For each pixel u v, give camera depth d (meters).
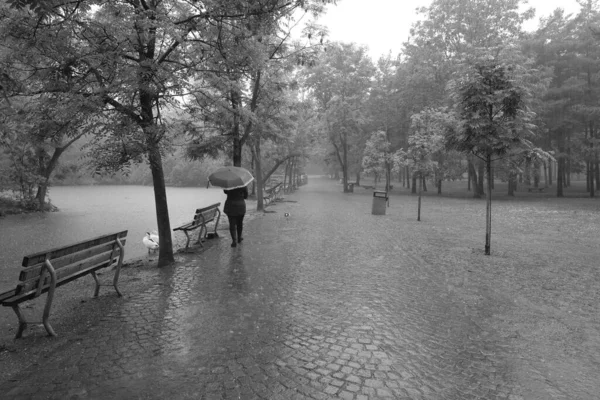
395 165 18.02
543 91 27.22
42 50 5.97
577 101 29.45
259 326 4.90
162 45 8.27
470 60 9.44
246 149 20.89
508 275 7.48
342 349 4.23
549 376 3.69
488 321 5.10
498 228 14.03
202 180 57.75
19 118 6.91
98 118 6.75
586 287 6.67
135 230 15.92
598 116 27.95
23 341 4.56
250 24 7.97
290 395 3.30
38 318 5.47
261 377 3.62
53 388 3.46
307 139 26.83
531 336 4.63
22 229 16.92
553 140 32.09
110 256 6.27
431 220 16.52
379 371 3.74
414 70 35.03
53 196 39.72
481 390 3.42
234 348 4.26
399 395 3.31
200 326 4.91
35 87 6.78
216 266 8.30
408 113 36.44
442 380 3.59
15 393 3.38
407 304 5.77
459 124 9.55
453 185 56.56
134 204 29.88
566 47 30.12
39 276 4.68
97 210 25.36
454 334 4.67
